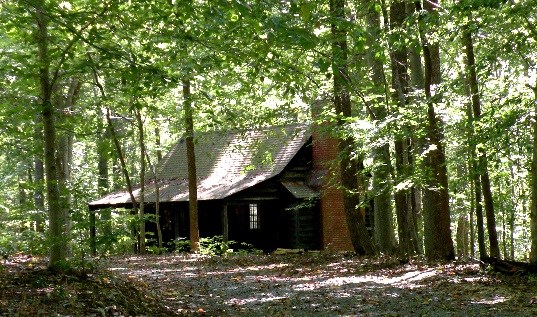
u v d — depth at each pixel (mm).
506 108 12617
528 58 13367
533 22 11930
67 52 9078
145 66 8703
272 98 20781
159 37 9547
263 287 12602
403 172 15375
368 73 16312
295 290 12094
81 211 9781
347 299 10750
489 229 14898
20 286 8617
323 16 8461
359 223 19578
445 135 14680
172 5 8414
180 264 18156
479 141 12109
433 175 15195
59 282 9070
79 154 35812
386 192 17156
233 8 7785
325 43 9008
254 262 18719
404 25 12758
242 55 9266
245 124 19359
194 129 23047
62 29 8953
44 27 9258
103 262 17594
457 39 14531
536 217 12164
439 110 13773
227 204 26328
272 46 9023
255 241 28922
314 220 27766
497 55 12188
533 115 11758
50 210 9828
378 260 17016
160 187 30047
